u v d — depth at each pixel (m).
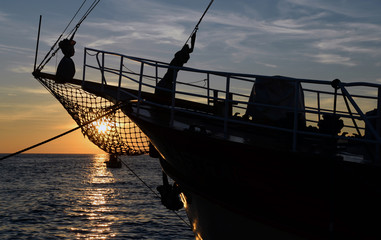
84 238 33.19
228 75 7.21
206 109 10.17
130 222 40.41
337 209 6.45
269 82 7.84
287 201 6.89
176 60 10.17
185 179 8.80
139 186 82.38
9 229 36.19
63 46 10.53
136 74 9.84
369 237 6.36
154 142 8.87
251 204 7.36
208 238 9.09
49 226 38.00
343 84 6.19
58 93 10.66
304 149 6.61
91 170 144.50
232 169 7.33
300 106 7.75
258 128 7.92
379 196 6.06
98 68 9.82
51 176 111.69
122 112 9.21
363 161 6.23
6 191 69.94
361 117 6.06
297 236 6.97
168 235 34.31
